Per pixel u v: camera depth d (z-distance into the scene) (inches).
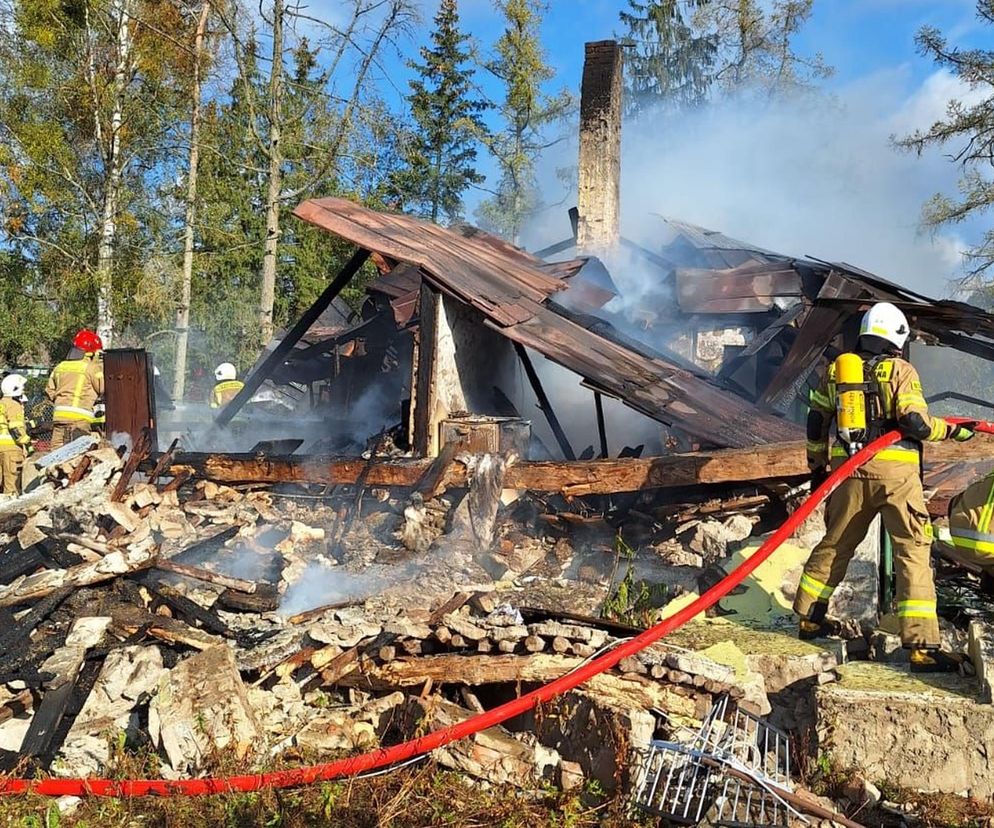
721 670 167.6
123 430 317.1
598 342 321.7
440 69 1445.6
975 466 265.7
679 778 145.1
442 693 179.3
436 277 303.6
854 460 171.0
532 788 157.5
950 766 157.5
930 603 173.8
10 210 878.4
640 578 236.1
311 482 295.6
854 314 386.6
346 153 857.5
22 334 947.3
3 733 162.6
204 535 259.8
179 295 896.3
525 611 190.1
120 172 876.0
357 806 149.3
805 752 162.9
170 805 147.0
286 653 182.9
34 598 188.7
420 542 258.7
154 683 174.1
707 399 309.0
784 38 1299.2
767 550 160.4
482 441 293.7
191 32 886.4
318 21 838.5
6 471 408.5
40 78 854.5
